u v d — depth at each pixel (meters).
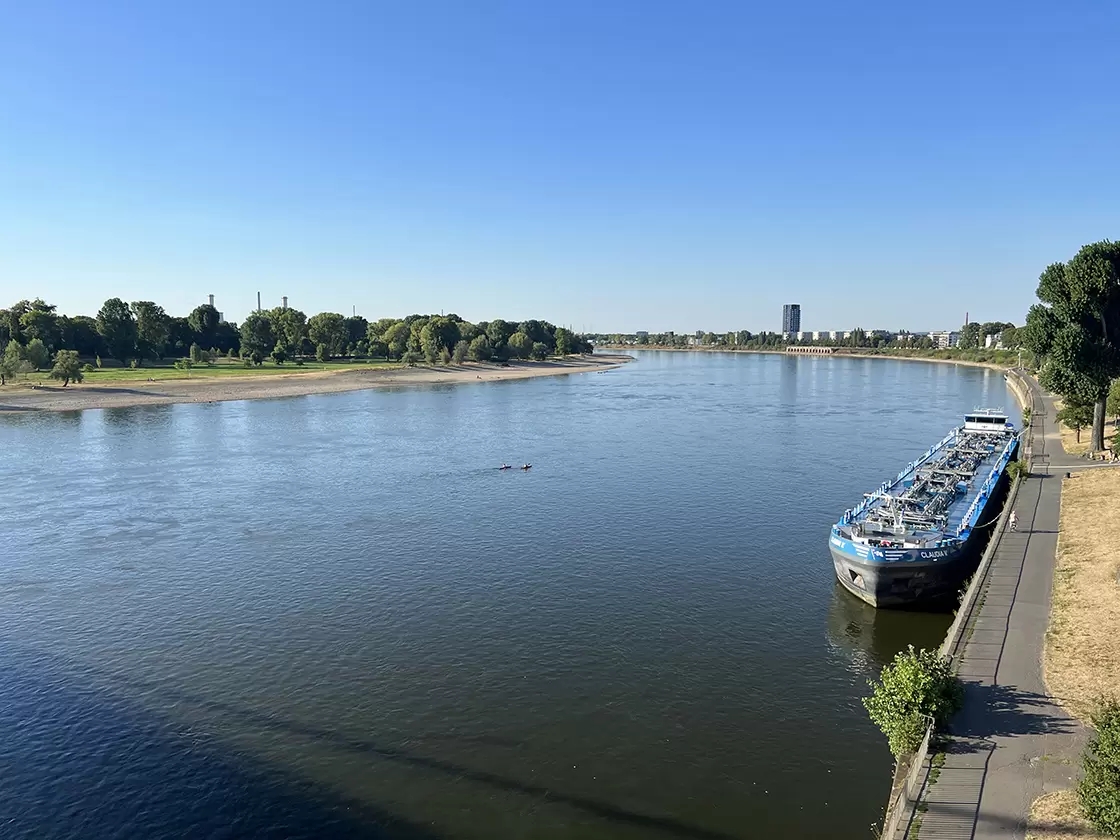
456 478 81.50
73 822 25.72
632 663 37.16
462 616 43.25
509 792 27.00
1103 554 42.84
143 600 46.06
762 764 28.45
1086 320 75.75
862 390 196.38
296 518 65.12
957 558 43.12
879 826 24.66
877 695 26.86
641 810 25.86
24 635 40.97
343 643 39.75
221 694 34.44
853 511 52.03
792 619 42.44
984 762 23.64
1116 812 17.80
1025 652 31.58
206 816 25.97
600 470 85.25
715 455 94.00
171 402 153.75
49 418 129.00
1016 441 83.81
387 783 27.66
